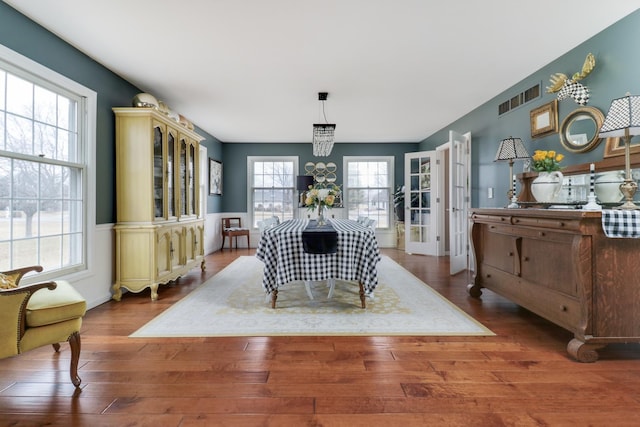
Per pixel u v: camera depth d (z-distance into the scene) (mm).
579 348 1979
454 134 4562
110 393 1685
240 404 1589
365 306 3098
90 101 3096
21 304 1600
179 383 1776
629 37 2482
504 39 2816
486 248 3217
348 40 2812
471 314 2887
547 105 3283
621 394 1661
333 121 5508
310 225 3762
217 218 6941
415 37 2768
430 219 6227
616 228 1879
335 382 1784
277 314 2895
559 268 2186
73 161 2986
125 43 2855
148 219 3418
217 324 2654
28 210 2535
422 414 1508
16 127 2428
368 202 7422
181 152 4172
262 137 6820
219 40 2805
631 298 1971
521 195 3045
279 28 2617
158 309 3062
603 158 2688
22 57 2398
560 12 2428
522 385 1749
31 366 1970
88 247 3070
